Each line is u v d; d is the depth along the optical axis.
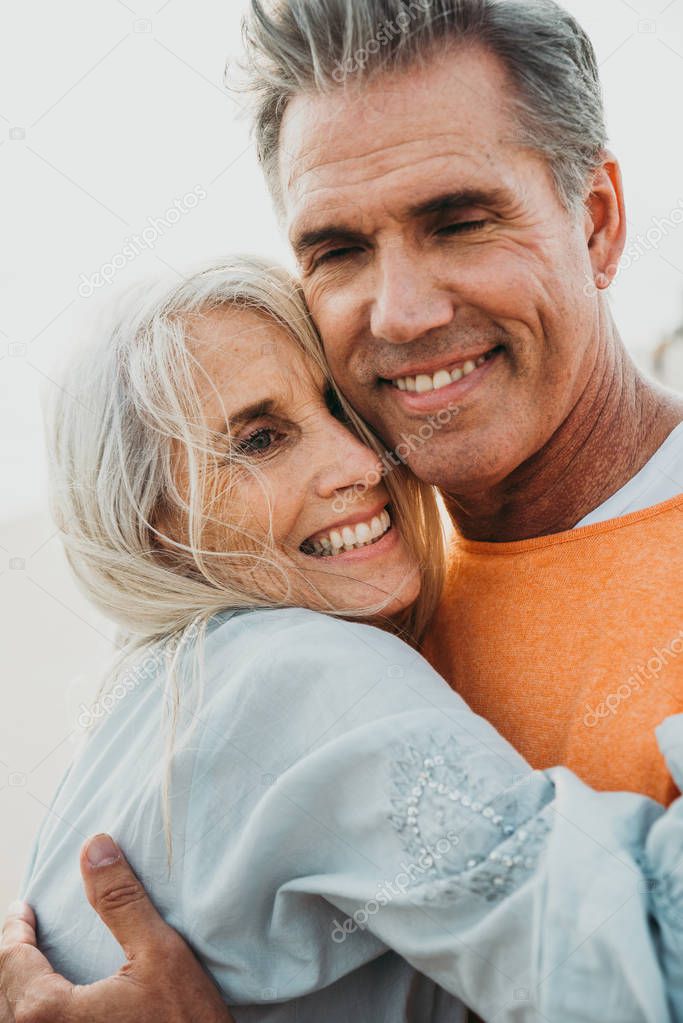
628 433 1.13
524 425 1.08
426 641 1.24
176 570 1.17
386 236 1.02
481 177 0.99
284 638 1.02
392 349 1.07
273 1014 0.99
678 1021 0.75
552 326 1.05
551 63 1.03
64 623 2.70
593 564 1.06
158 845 1.00
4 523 2.69
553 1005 0.77
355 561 1.14
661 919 0.77
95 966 1.03
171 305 1.12
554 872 0.80
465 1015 1.02
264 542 1.12
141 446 1.14
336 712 0.96
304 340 1.12
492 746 0.92
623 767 0.94
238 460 1.11
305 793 0.92
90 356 1.18
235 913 0.95
